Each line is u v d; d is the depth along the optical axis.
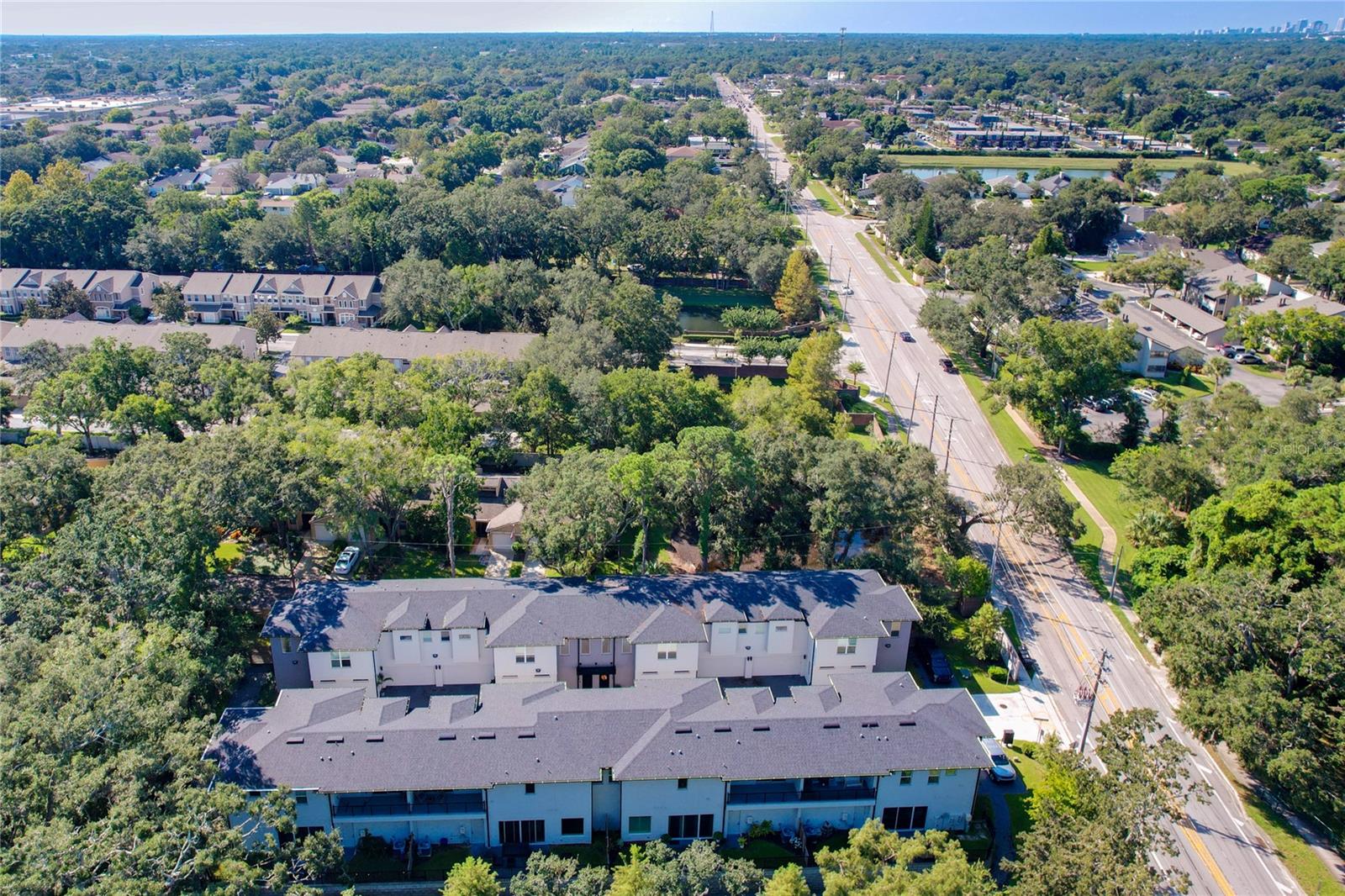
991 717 73.81
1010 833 62.97
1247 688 64.06
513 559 91.06
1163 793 54.41
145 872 46.03
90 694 51.22
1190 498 95.50
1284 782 61.06
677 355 148.50
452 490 85.31
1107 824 51.84
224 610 70.94
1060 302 163.50
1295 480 91.06
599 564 87.44
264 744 59.25
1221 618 69.38
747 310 160.50
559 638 71.44
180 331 130.38
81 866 44.19
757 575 77.81
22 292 158.50
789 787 62.28
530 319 153.00
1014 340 136.12
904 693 67.25
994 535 100.81
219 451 79.94
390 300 149.75
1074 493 110.12
